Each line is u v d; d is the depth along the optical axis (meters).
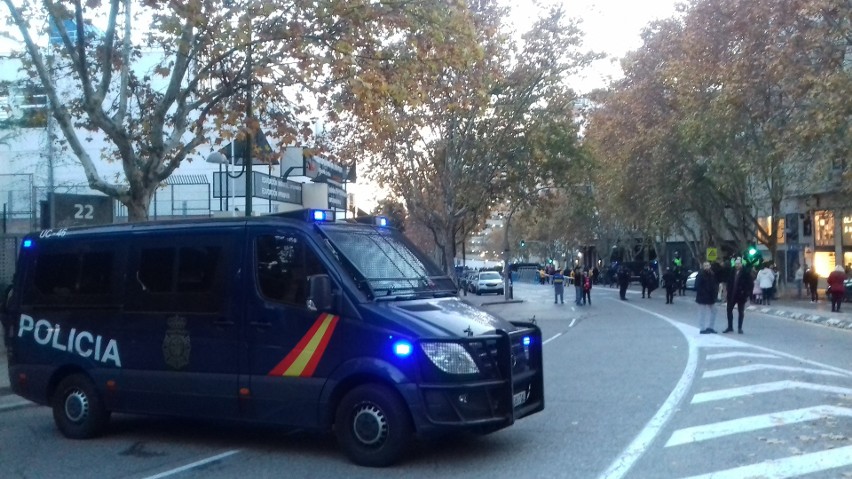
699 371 14.39
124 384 9.70
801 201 46.22
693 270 67.56
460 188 34.34
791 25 27.36
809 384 12.53
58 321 10.25
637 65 42.16
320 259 8.66
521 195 37.22
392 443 8.16
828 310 32.19
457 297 9.58
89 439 10.11
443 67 18.11
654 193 44.19
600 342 20.52
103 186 15.17
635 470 7.97
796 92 27.55
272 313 8.79
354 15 14.65
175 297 9.44
